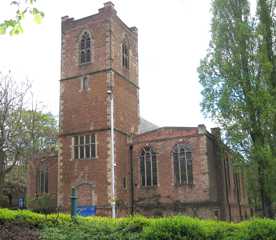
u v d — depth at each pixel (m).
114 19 44.22
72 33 45.34
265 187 32.53
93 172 40.56
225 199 42.12
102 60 42.84
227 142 35.47
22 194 49.62
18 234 12.73
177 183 38.81
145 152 41.31
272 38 37.53
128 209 40.56
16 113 37.72
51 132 48.56
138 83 48.38
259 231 11.53
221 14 38.09
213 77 37.03
